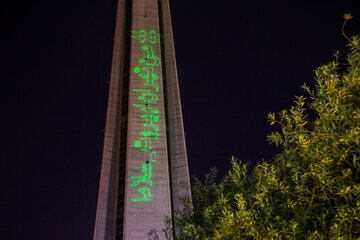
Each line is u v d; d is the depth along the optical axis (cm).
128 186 4525
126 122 5566
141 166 4719
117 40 6906
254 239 704
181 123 5644
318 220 677
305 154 714
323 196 664
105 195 4888
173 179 5016
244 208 736
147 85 5625
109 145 5425
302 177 700
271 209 732
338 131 700
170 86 6131
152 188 4541
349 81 716
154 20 6681
